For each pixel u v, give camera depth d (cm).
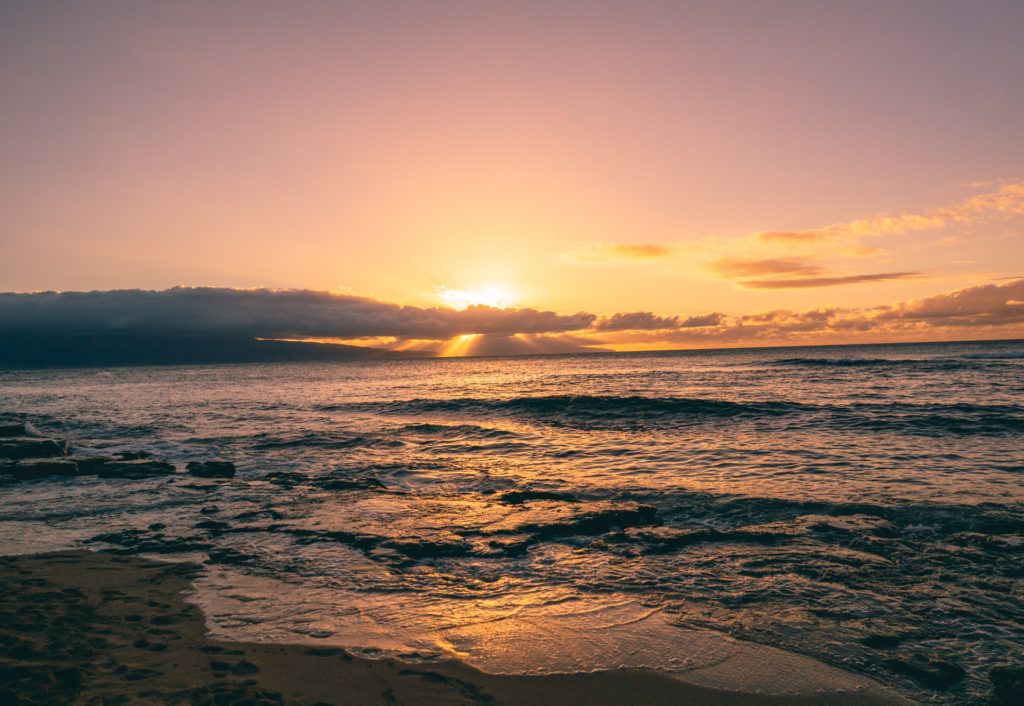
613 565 845
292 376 11225
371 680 515
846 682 521
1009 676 520
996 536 905
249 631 619
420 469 1681
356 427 2775
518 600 719
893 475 1356
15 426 2430
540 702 486
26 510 1224
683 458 1691
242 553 903
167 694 475
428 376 9488
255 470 1788
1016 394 3159
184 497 1331
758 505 1148
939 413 2373
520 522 1045
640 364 11600
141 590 745
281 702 470
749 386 4500
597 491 1323
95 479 1581
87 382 10550
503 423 2805
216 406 4338
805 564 819
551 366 12925
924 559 828
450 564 864
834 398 3259
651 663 555
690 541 941
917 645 586
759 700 495
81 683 491
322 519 1104
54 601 699
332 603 707
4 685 484
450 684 512
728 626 635
